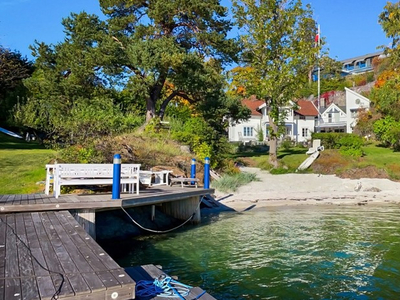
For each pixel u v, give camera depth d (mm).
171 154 19469
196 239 10664
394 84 39438
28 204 8094
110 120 21047
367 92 58062
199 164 20516
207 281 7199
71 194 10773
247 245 9945
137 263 8375
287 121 52250
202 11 24922
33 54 26672
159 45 23391
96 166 9938
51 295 3684
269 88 26062
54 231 6441
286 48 26172
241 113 34531
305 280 7238
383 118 37188
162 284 5164
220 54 27094
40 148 24734
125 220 11516
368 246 9789
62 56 24906
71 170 9641
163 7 24359
